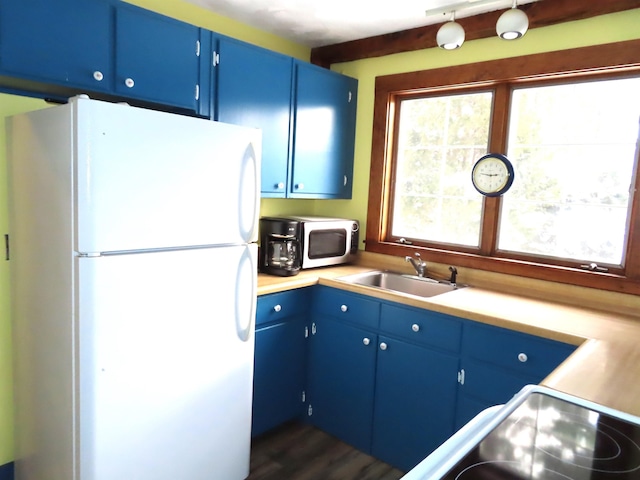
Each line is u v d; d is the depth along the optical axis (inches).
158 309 64.1
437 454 35.0
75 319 57.6
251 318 78.3
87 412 58.3
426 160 113.7
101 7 73.8
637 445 37.2
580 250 91.7
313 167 113.4
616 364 56.1
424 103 113.5
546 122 94.7
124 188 59.1
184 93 85.8
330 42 119.5
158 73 81.7
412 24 103.6
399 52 112.5
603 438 38.1
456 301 86.4
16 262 72.3
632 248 83.1
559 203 93.7
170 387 66.8
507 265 98.1
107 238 58.1
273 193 104.6
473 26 96.3
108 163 57.3
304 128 109.9
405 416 89.9
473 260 103.0
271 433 103.4
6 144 73.5
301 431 104.7
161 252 63.9
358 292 95.3
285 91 104.3
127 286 60.4
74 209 56.2
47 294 63.3
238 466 79.7
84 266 56.4
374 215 120.6
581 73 88.7
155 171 62.1
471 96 105.0
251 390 80.5
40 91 77.1
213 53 90.0
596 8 81.8
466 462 34.0
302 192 111.5
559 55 89.2
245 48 95.3
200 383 70.9
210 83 90.1
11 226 73.1
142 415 63.8
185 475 70.6
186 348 68.3
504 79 96.8
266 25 108.0
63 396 61.2
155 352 64.4
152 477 66.0
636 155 83.4
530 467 33.8
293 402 104.2
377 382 93.7
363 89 121.6
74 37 71.2
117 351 60.2
